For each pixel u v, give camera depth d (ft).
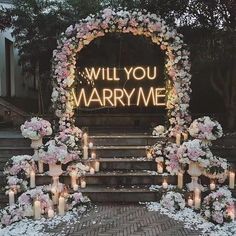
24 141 27.66
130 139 27.84
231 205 19.27
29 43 36.19
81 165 24.07
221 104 38.40
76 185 22.72
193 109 38.55
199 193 21.01
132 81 38.86
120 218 19.93
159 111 39.75
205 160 21.66
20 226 18.88
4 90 43.27
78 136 26.94
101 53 39.68
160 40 26.21
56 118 29.17
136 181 23.98
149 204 21.95
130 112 40.01
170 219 19.76
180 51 26.18
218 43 28.86
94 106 38.81
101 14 25.84
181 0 29.63
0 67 41.78
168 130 26.73
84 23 25.99
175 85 26.35
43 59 37.83
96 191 22.53
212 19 29.73
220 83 35.65
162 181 23.90
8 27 37.88
